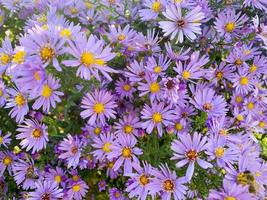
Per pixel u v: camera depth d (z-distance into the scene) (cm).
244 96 25
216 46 26
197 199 22
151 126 22
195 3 24
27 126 23
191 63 23
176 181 20
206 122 22
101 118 22
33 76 18
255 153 22
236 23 26
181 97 22
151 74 22
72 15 28
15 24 29
